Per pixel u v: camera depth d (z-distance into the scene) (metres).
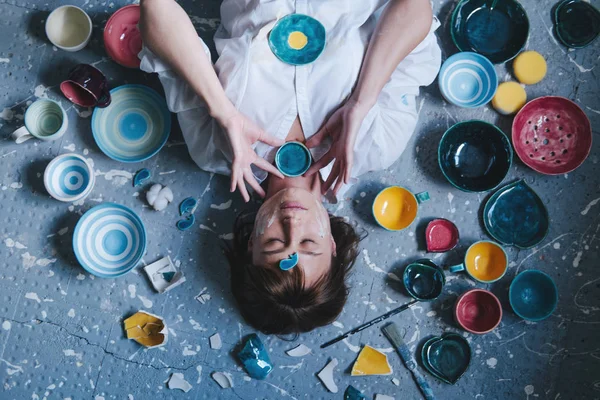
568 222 1.96
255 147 1.68
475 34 1.96
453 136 1.91
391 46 1.61
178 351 1.86
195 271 1.89
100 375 1.85
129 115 1.87
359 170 1.80
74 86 1.83
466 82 1.94
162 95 1.91
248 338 1.87
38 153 1.87
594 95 1.98
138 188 1.89
